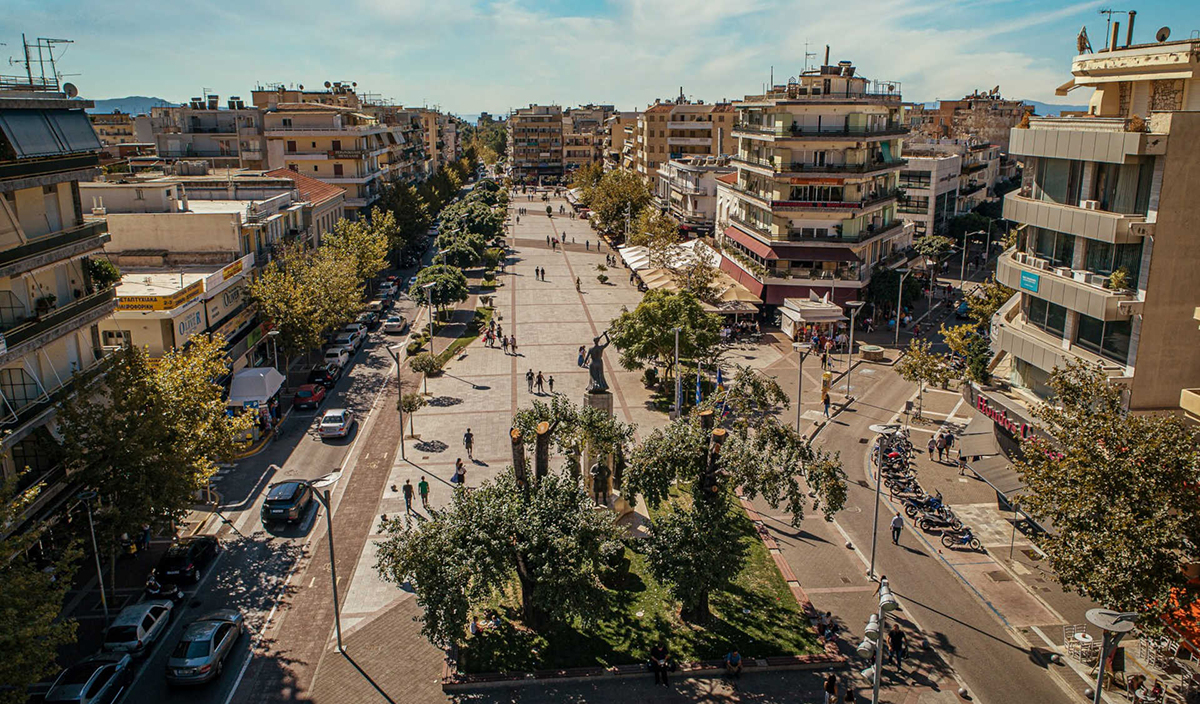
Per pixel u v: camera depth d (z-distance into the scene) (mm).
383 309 80938
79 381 30562
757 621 29891
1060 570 25625
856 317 72500
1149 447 24312
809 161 70188
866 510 39500
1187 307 30078
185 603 31016
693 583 27969
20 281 31688
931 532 37156
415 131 158375
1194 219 29500
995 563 34406
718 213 95812
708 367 59156
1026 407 36625
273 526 37000
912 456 45844
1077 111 38469
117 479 29625
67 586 24109
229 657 27828
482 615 30109
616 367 63031
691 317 55094
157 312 43375
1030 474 27672
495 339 70250
